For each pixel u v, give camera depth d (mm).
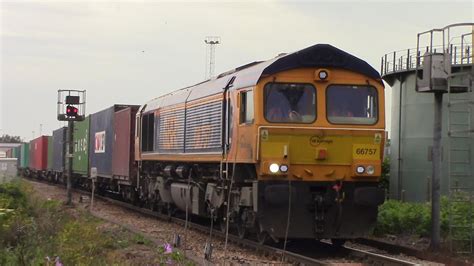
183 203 17703
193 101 16594
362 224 12742
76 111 24234
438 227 12773
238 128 13141
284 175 12172
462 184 17812
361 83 12742
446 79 12750
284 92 12430
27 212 15703
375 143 12625
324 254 12883
